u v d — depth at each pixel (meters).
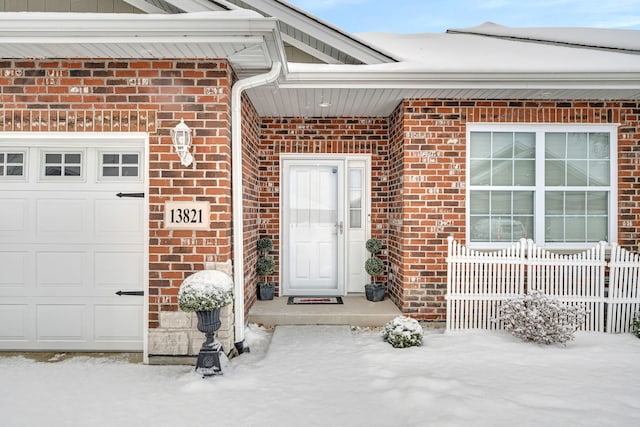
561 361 4.48
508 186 6.10
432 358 4.56
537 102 5.96
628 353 4.72
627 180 6.05
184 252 4.60
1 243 4.86
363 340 5.26
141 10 5.16
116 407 3.55
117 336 4.87
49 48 4.27
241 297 4.93
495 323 5.63
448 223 5.99
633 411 3.38
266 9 5.92
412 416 3.32
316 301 6.80
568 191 6.14
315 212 7.43
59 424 3.29
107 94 4.58
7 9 5.20
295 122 7.17
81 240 4.87
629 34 6.74
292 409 3.47
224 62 4.61
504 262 5.55
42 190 4.86
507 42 6.62
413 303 5.99
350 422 3.26
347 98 6.00
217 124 4.61
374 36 7.04
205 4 4.86
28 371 4.33
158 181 4.61
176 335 4.57
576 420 3.24
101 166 4.89
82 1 5.17
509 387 3.82
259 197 7.19
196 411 3.46
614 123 6.00
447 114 5.96
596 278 5.58
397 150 6.47
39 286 4.86
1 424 3.29
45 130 4.57
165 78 4.59
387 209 7.21
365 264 6.99
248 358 4.72
